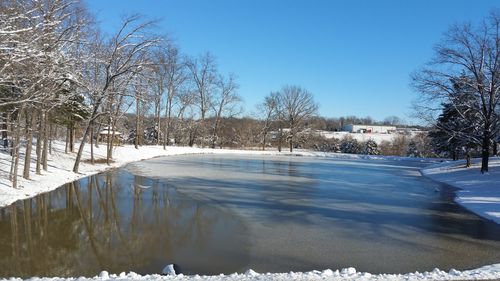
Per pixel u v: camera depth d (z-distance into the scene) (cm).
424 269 1066
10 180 2075
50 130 3166
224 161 4784
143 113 5766
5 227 1494
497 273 805
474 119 3106
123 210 1797
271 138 8456
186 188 2427
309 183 2781
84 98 3112
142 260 1148
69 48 1733
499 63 2734
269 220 1606
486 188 2359
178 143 7444
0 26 1109
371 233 1420
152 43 2867
